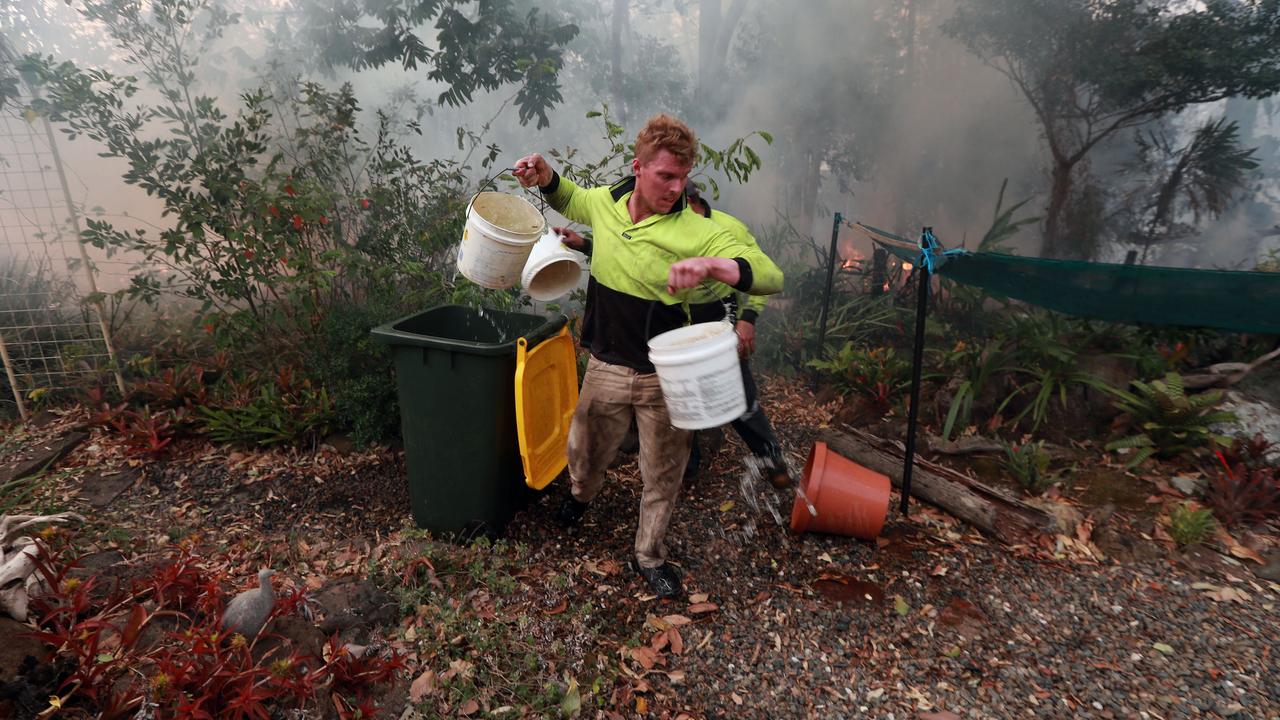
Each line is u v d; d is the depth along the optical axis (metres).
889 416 4.52
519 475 3.16
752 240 2.36
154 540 3.04
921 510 3.50
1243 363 4.23
